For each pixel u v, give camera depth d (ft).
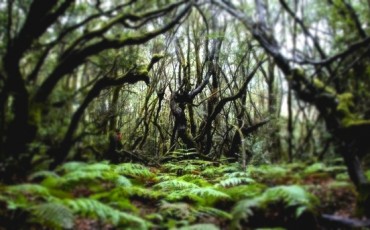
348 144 15.19
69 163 16.12
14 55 15.70
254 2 17.92
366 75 17.20
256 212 14.56
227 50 30.35
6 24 16.72
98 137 20.34
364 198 13.78
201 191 17.26
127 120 40.06
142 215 15.16
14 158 15.72
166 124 44.91
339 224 13.37
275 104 24.95
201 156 33.24
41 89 16.67
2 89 15.83
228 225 14.49
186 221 13.83
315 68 17.08
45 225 12.94
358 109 16.42
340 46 17.76
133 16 17.63
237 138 30.45
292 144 19.53
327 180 16.01
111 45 17.62
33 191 13.76
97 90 18.33
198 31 31.04
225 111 38.32
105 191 16.67
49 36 17.70
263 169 17.71
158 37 30.99
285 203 14.44
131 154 26.35
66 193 14.07
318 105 15.90
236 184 19.35
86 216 14.07
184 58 34.73
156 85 37.55
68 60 16.96
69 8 17.79
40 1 15.84
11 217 12.94
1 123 15.92
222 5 18.30
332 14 17.78
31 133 16.03
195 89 33.65
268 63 24.80
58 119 17.47
